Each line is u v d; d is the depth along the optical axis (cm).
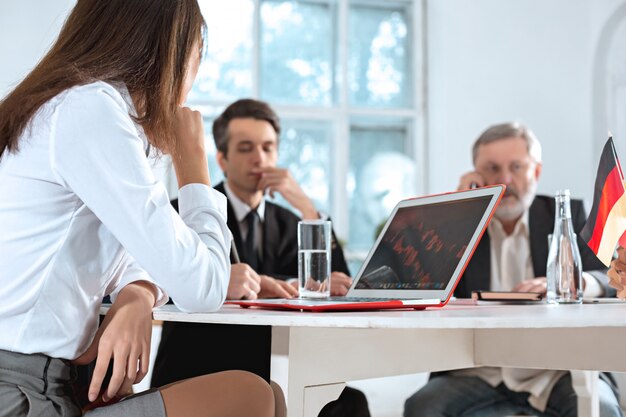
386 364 122
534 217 239
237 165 235
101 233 104
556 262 145
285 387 107
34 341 96
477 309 120
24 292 97
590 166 519
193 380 101
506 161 241
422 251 137
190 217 113
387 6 563
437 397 211
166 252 100
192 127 119
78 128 97
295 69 549
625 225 138
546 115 527
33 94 100
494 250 240
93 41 109
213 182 522
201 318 105
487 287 233
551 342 136
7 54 439
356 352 117
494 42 529
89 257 102
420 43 560
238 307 128
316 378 110
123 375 102
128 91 109
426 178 559
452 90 534
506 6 529
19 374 95
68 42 109
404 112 559
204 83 529
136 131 106
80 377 129
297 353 108
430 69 557
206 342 190
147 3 112
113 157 98
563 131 525
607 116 513
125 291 111
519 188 239
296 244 235
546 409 203
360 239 551
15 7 441
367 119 558
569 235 145
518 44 529
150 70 111
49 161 97
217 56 532
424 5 562
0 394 93
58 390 98
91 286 103
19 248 97
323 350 111
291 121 545
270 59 544
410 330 128
